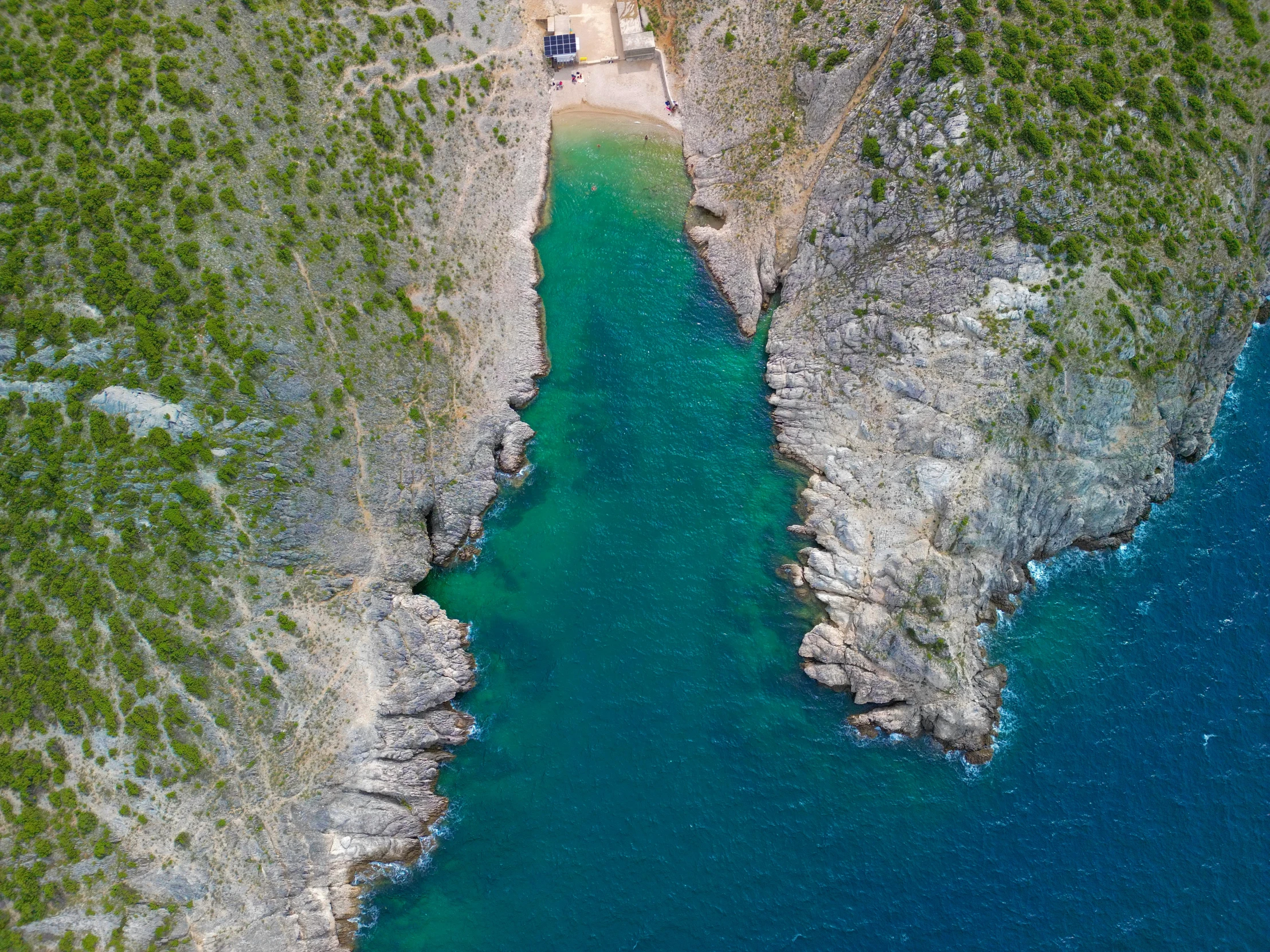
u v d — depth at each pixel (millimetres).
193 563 67000
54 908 60531
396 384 76125
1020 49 77250
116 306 66875
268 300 70562
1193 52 76312
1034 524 76562
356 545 73062
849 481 78688
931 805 71312
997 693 74000
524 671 75750
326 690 69500
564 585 78500
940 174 77875
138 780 63625
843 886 68438
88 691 63500
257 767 66562
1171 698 73562
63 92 67188
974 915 67188
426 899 69250
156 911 62375
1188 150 76188
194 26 70812
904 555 75312
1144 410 76250
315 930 66938
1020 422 75188
